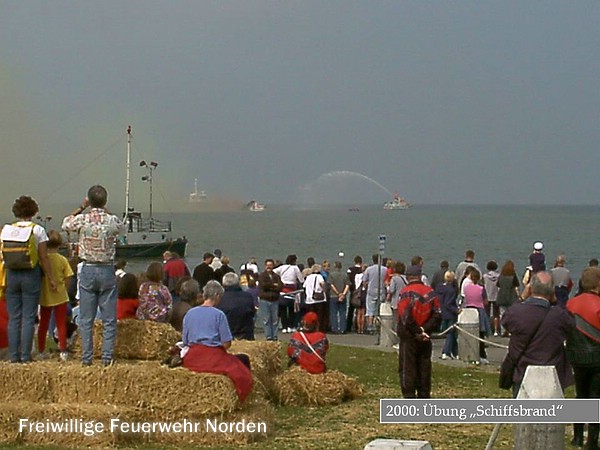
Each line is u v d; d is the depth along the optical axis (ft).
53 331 52.75
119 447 36.35
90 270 39.99
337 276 87.97
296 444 37.86
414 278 46.37
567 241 374.63
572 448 37.42
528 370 29.58
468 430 41.32
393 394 51.60
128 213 242.37
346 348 72.18
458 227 556.92
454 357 70.49
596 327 36.29
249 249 337.52
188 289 46.55
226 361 38.70
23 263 41.19
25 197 42.06
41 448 35.58
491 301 84.12
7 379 38.52
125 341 42.60
